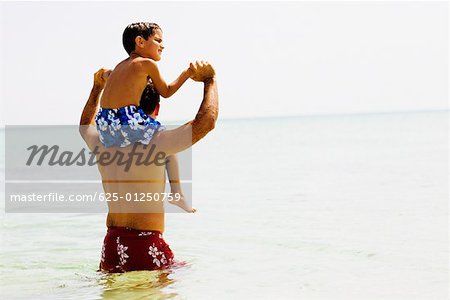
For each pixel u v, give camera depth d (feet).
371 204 26.18
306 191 32.09
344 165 48.24
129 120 14.39
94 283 14.16
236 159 62.49
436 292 12.92
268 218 23.48
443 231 19.54
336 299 12.55
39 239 20.58
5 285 14.24
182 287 13.57
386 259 15.99
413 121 206.59
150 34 14.90
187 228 21.77
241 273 14.83
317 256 16.60
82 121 16.16
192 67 14.79
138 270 14.67
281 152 71.41
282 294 12.95
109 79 14.84
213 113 14.29
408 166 44.27
